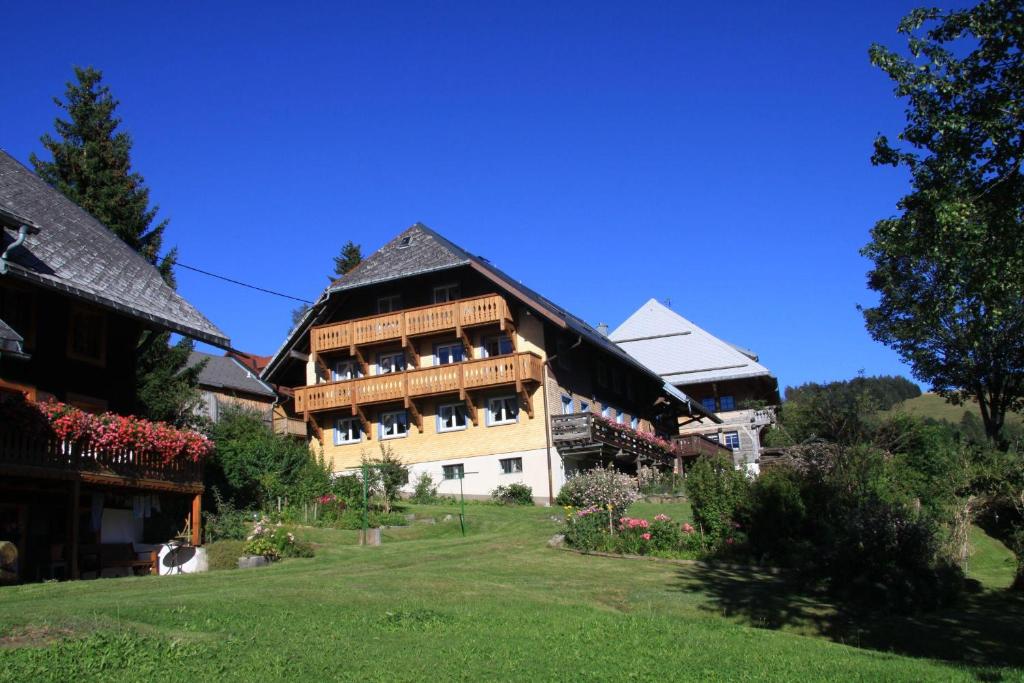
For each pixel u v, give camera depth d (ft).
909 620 49.80
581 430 112.37
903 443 101.24
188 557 58.08
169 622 35.81
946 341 114.62
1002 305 43.29
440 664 31.40
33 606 37.24
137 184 108.06
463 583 51.24
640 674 31.91
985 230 41.01
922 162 44.04
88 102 107.14
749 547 65.46
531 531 80.23
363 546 70.74
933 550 56.75
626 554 67.21
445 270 122.52
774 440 120.26
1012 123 41.34
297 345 130.62
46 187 76.64
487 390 118.73
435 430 120.37
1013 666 40.32
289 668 29.58
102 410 68.44
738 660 35.63
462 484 116.06
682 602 50.57
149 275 74.43
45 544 59.77
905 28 43.37
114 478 58.95
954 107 42.88
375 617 39.29
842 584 53.88
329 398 122.62
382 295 126.93
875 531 54.90
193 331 69.00
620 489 72.95
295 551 63.87
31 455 52.95
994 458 85.61
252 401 171.42
